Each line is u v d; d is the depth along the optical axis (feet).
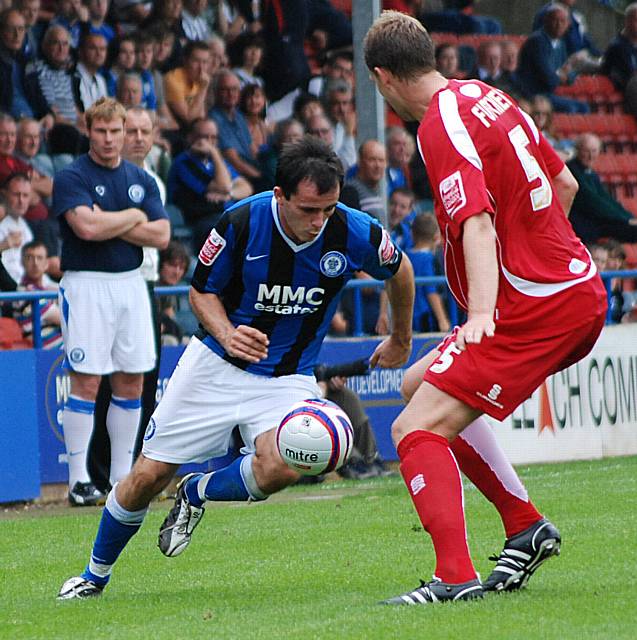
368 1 139.54
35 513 102.17
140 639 46.93
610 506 89.66
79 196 101.14
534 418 131.54
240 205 56.65
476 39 210.38
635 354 142.31
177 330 129.59
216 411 58.65
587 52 219.20
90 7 158.61
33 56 153.48
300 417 55.42
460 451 55.01
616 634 43.29
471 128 50.80
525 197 51.44
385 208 140.77
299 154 53.16
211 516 94.84
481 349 51.06
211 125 158.20
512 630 44.16
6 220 142.00
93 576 60.64
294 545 76.89
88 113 102.17
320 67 184.55
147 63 160.86
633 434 141.08
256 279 57.06
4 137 144.15
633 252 196.03
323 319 59.26
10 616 54.80
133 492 58.95
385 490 108.27
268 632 46.34
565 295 51.31
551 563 63.93
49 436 110.32
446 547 50.78
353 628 45.75
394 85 53.57
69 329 103.14
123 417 106.52
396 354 62.49
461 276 53.01
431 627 45.06
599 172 211.20
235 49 172.76
